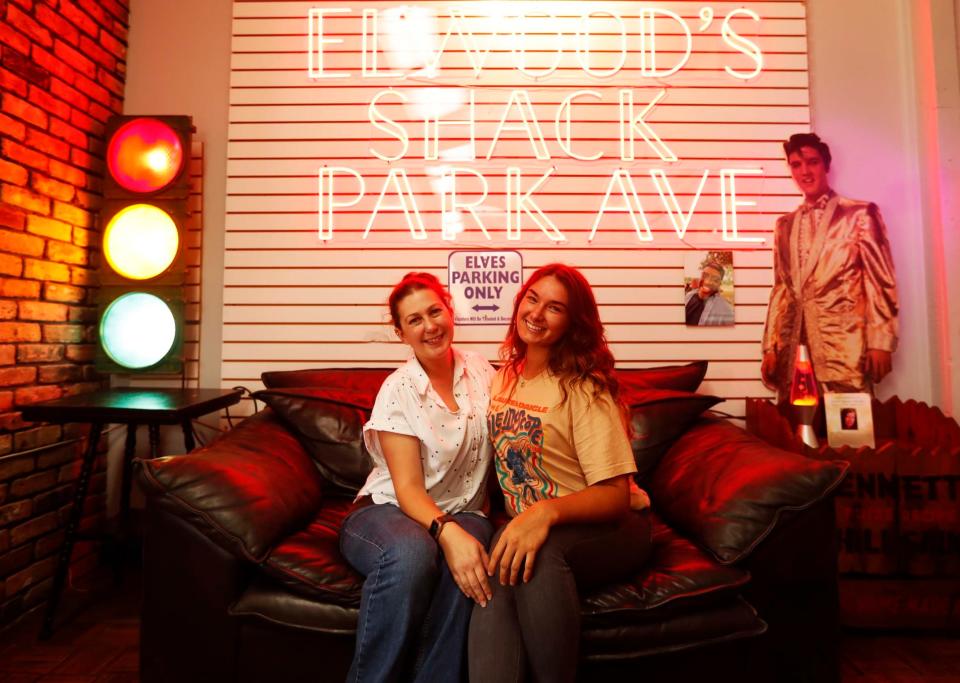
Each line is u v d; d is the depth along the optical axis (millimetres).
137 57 2818
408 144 2762
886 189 2738
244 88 2779
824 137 2764
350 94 2777
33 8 2268
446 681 1348
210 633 1502
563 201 2754
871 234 2689
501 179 2760
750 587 1549
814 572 1544
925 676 1826
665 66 2783
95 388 2660
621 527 1470
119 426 2773
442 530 1410
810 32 2797
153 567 1527
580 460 1449
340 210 2762
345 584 1459
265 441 1970
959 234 2594
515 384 1646
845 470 1553
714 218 2746
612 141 2771
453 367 1785
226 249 2750
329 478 2139
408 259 2748
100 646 2000
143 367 2504
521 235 2746
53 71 2379
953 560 2039
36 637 2057
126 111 2805
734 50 2779
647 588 1448
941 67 2635
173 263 2496
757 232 2738
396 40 2783
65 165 2457
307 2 2787
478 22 2785
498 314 2729
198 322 2775
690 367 2461
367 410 2234
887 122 2764
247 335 2744
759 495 1556
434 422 1610
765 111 2771
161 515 1535
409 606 1326
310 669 1493
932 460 2045
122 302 2488
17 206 2201
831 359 2662
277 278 2752
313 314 2746
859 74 2781
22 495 2211
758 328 2715
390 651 1314
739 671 1526
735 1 2785
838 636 1550
